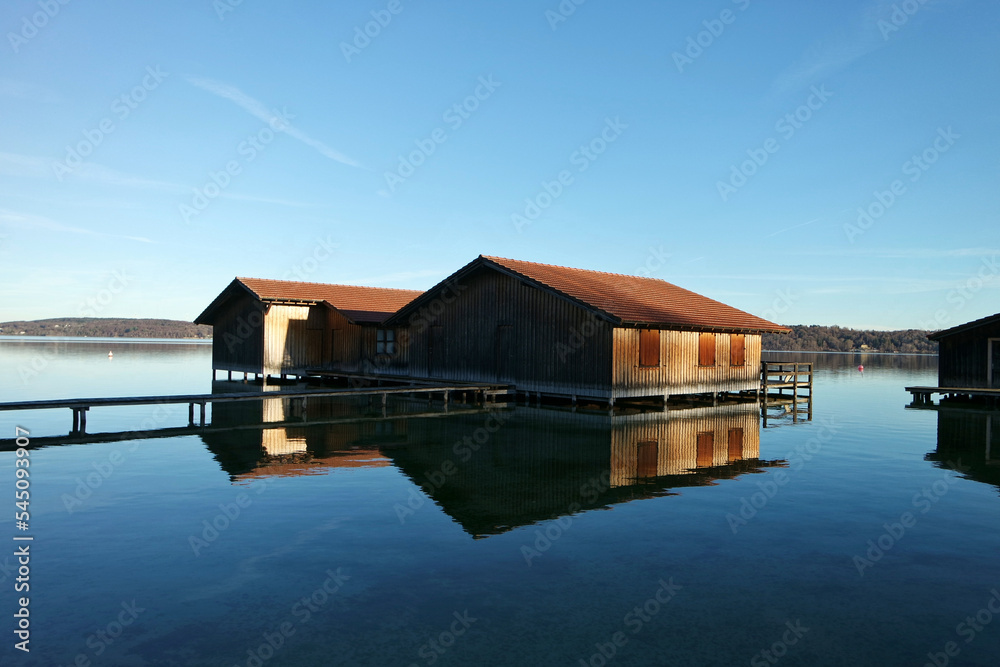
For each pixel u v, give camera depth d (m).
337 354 31.42
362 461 11.09
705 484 9.54
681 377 22.28
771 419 18.09
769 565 6.14
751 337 26.23
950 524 7.54
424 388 19.42
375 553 6.37
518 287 22.19
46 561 6.09
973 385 24.38
